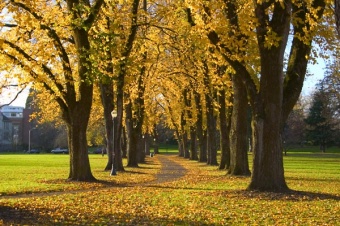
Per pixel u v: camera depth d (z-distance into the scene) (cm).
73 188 1909
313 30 1505
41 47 1808
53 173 2917
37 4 1844
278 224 1074
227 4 1769
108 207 1341
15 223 1047
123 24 2438
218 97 3353
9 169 3409
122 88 3050
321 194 1622
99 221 1108
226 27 1553
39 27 1705
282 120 1652
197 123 5262
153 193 1691
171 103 5188
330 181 2378
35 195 1683
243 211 1258
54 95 2091
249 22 1541
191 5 1527
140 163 5072
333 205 1364
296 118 8388
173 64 3578
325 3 1509
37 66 1838
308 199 1489
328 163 4853
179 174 3028
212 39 1623
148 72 3578
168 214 1215
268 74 1612
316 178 2608
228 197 1539
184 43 2750
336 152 8975
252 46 1781
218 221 1110
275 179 1634
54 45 1927
